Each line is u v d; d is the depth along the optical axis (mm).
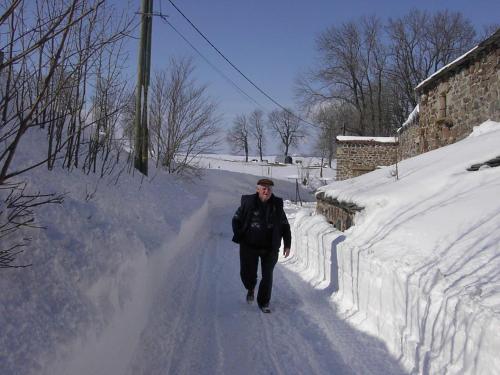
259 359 4297
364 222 6562
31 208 3959
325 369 4074
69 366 2645
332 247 6355
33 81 4770
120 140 11055
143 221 7125
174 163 18250
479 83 11883
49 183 5262
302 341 4691
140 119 11664
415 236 4941
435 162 8688
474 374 3057
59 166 6367
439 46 43281
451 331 3393
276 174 43344
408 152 19953
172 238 7184
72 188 5809
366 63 44406
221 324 5188
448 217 5027
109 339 3293
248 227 5742
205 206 14438
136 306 4184
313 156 72312
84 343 2871
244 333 4926
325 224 7773
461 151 8812
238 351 4465
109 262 3854
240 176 27562
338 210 9188
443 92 14273
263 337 4816
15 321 2633
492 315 2979
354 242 5949
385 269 4555
